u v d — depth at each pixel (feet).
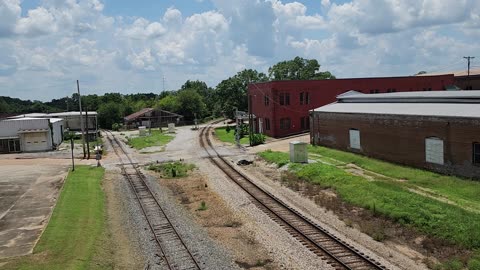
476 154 84.43
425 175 91.76
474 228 56.39
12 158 153.28
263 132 200.64
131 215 75.72
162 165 130.31
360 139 122.42
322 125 145.38
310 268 50.21
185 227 67.72
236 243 59.72
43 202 82.53
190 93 385.91
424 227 59.82
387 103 128.36
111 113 382.83
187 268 51.31
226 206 79.82
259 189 91.81
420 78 213.66
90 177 108.78
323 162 115.96
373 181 87.76
